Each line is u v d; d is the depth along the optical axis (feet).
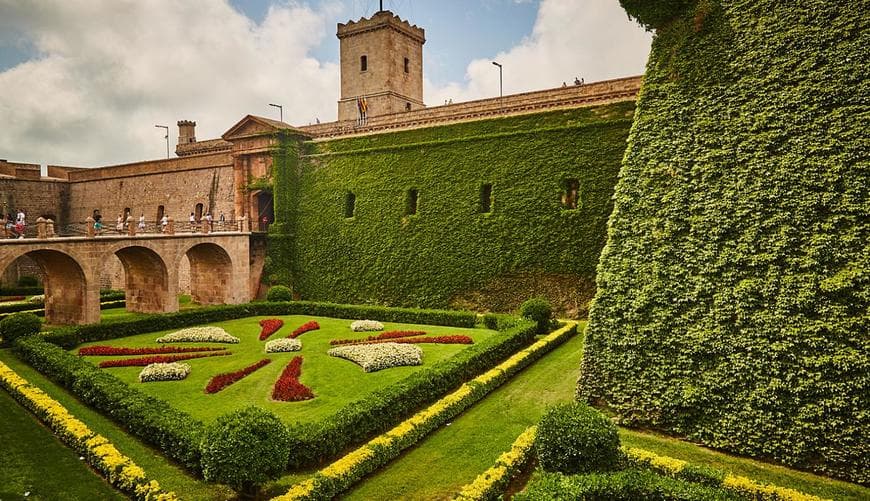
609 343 50.21
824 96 43.91
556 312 93.81
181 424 41.63
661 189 50.42
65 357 61.67
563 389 56.95
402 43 171.73
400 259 111.86
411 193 114.01
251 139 131.44
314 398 52.24
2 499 34.83
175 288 104.78
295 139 130.52
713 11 51.39
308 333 83.92
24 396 51.65
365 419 43.52
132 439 43.86
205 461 34.88
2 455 41.09
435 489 37.24
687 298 46.55
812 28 45.73
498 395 55.67
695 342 45.52
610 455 35.94
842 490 36.88
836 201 41.70
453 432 46.42
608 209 90.84
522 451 40.04
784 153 44.65
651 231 50.06
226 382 56.85
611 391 49.62
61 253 88.43
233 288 118.01
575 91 108.06
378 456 39.81
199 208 147.84
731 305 44.32
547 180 97.25
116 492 36.06
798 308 41.42
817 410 39.58
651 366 47.67
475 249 103.14
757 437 41.73
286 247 127.24
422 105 183.01
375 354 64.08
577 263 92.58
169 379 58.54
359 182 120.37
